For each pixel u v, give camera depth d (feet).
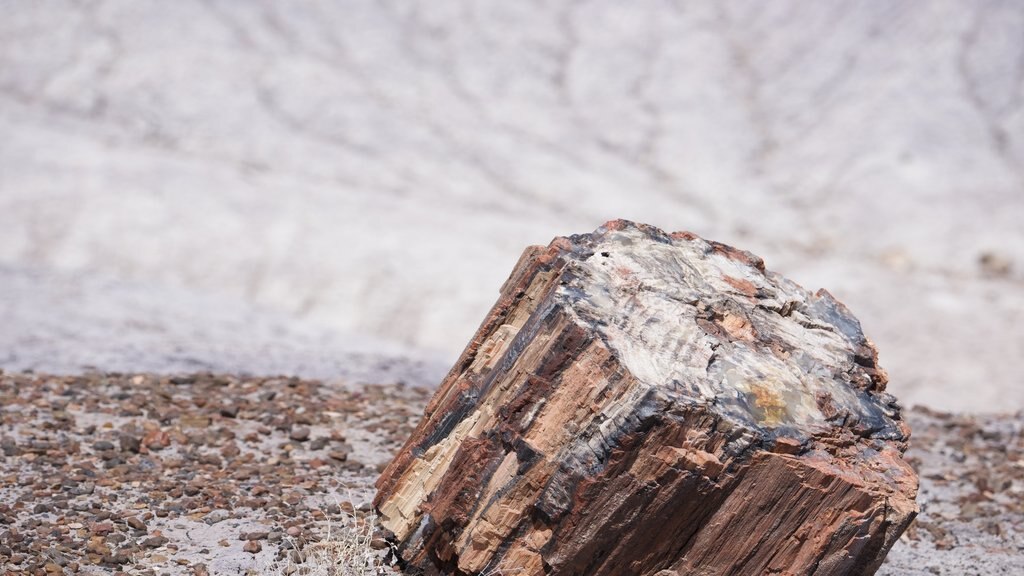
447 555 14.89
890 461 14.19
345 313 118.52
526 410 14.06
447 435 15.53
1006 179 189.16
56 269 69.41
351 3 265.34
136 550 16.38
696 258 16.33
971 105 219.41
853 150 205.77
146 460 21.72
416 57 246.88
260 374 33.63
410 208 153.58
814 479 13.34
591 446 13.44
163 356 36.27
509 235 144.05
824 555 13.46
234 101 209.36
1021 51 235.61
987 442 29.76
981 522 22.63
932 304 120.67
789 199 191.52
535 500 13.82
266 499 19.51
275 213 141.38
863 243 169.99
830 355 15.25
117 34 231.71
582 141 216.95
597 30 268.41
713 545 13.67
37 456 21.76
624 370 13.41
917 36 246.88
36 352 37.06
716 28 269.03
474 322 117.08
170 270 127.13
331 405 27.76
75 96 207.51
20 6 237.86
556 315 14.24
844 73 240.53
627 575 13.84
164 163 156.97
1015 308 121.08
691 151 211.61
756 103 236.43
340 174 181.68
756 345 14.90
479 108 226.38
